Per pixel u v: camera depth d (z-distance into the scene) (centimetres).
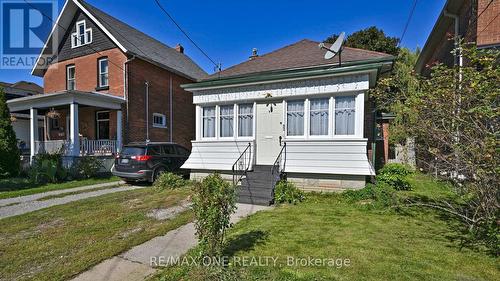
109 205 666
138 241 426
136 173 954
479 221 406
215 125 941
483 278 294
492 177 341
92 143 1264
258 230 459
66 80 1600
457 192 434
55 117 1438
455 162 384
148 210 618
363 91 729
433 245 386
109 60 1423
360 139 723
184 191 829
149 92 1491
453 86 405
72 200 745
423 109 431
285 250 373
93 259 361
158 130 1546
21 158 1384
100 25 1412
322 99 788
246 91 880
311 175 780
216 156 923
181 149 1141
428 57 1412
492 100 363
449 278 294
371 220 511
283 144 819
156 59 1551
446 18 1014
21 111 1526
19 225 514
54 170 1052
